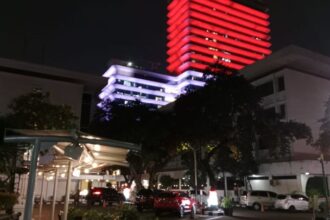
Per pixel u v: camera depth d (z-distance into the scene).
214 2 145.88
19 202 16.84
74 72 73.50
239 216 27.88
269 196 36.59
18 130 6.43
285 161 42.88
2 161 14.62
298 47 53.62
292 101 52.09
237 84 35.97
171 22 150.88
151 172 40.72
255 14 152.88
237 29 148.12
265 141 39.44
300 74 54.22
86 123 76.44
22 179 20.64
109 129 38.12
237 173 44.97
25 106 18.72
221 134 35.97
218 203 30.88
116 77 121.81
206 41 139.88
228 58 142.00
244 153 41.72
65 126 19.12
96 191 39.50
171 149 38.38
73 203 41.56
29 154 14.53
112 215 11.67
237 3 150.25
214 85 36.06
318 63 55.03
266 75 57.16
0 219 11.89
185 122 35.50
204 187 46.16
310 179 40.12
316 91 54.69
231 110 36.22
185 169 58.25
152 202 31.86
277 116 39.09
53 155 8.42
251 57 146.88
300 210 34.28
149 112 37.84
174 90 130.38
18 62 68.50
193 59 136.38
